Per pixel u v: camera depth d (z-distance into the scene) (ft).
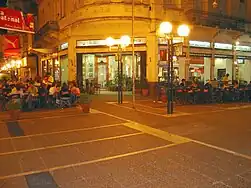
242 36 81.92
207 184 15.40
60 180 16.26
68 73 72.49
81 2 65.67
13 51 92.99
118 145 23.61
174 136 26.61
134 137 26.37
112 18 60.75
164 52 60.18
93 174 17.10
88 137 26.53
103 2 60.70
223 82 59.62
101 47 68.18
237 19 80.89
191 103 52.01
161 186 15.24
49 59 95.76
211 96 54.13
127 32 66.13
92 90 70.38
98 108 46.11
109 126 31.60
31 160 19.90
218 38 76.69
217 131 28.63
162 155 20.74
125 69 75.82
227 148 22.44
